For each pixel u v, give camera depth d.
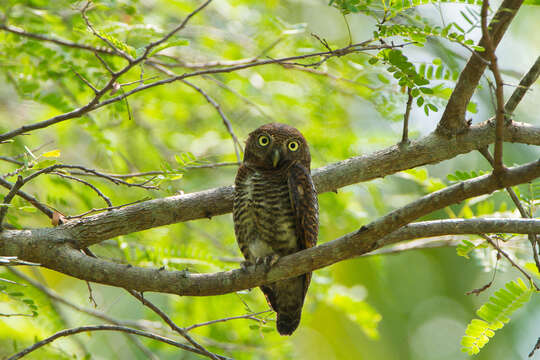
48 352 10.90
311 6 15.58
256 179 9.43
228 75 13.24
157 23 12.24
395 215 6.77
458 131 8.93
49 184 12.66
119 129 13.88
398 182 14.66
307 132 13.11
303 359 17.30
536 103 14.41
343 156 12.70
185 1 13.27
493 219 7.19
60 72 10.75
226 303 12.19
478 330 7.51
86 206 11.90
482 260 9.73
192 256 10.45
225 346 11.49
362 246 7.08
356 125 14.59
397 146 9.19
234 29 13.50
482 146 8.95
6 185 7.72
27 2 10.70
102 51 9.55
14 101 13.81
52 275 16.09
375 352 18.11
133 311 14.98
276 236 9.37
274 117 13.64
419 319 18.52
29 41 10.08
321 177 9.36
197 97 13.86
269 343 11.88
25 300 7.77
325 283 12.26
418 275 18.84
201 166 9.03
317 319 17.98
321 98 12.67
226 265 11.23
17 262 6.62
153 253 10.28
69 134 14.14
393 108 11.10
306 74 13.01
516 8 7.32
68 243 7.89
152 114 13.87
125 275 7.50
